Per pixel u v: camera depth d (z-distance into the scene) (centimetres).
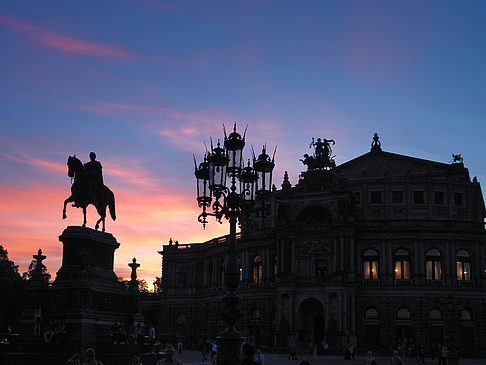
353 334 9538
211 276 12288
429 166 11425
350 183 11175
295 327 9694
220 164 3350
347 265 9906
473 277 9962
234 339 2928
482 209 11750
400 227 10088
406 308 9881
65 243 4809
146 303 13325
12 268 12950
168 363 2233
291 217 10544
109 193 5197
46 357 3997
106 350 4319
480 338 9656
